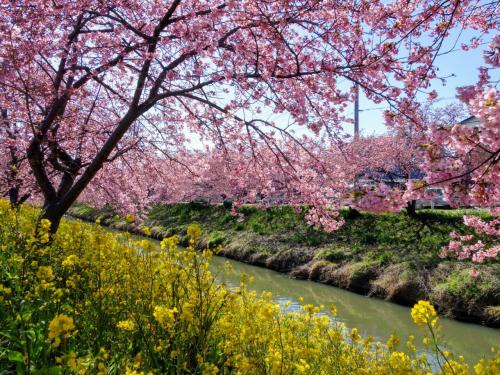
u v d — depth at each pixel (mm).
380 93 5699
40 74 8711
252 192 8383
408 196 3742
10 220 5285
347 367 4301
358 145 23422
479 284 12352
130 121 6777
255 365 3504
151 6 7527
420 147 3732
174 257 4199
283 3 5617
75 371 2752
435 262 14773
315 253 17938
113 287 4336
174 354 3264
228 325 3777
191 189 25203
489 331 10852
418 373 3814
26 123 8844
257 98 6586
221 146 8297
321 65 6031
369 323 11344
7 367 3072
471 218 8102
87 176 6930
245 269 17953
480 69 3834
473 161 3580
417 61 5250
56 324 2467
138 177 11844
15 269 4289
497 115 3139
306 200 7383
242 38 6961
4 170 11734
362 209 3906
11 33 6250
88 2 6523
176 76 6680
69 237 6172
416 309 3221
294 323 4820
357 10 5453
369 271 15133
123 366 3195
